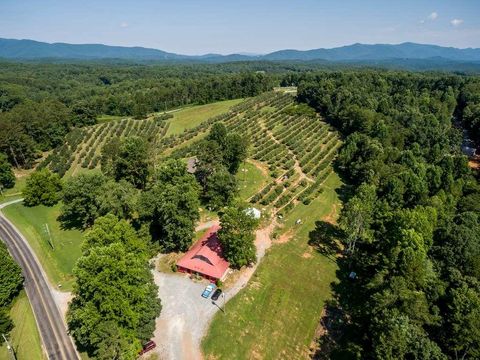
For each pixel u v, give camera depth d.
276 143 150.50
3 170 128.12
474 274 63.94
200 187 101.50
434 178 101.25
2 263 68.88
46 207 111.38
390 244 71.06
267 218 98.44
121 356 50.84
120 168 106.50
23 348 59.34
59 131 167.88
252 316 66.19
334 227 96.94
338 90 186.25
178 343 59.84
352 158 127.69
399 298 55.09
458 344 50.56
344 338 62.75
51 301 70.44
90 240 63.88
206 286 72.69
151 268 77.88
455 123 187.50
